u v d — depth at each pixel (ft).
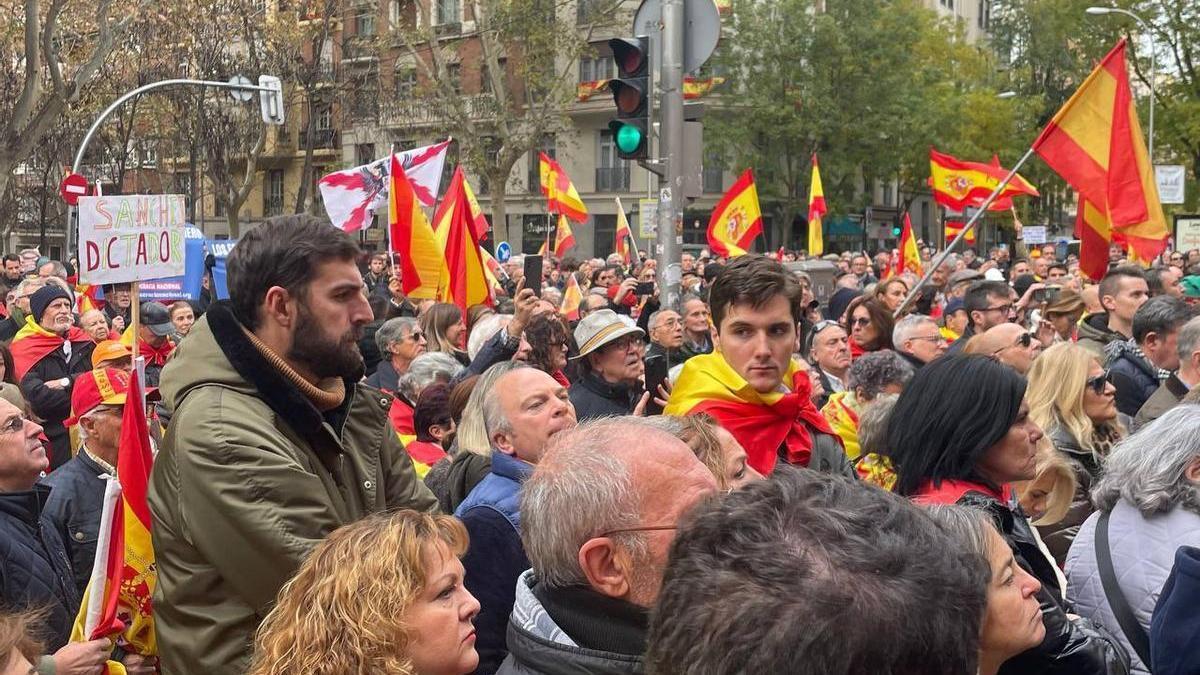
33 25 68.69
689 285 44.50
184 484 9.09
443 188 136.26
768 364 12.75
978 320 26.73
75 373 28.17
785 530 4.48
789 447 12.99
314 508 9.14
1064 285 37.14
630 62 26.45
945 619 4.27
